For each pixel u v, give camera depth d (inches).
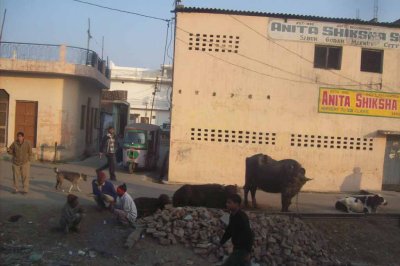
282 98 723.4
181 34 709.3
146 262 357.7
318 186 729.0
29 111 838.5
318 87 729.6
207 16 711.7
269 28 719.7
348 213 514.0
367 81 738.8
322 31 727.7
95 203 462.0
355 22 729.6
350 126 736.3
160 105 2031.3
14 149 484.7
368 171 739.4
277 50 721.6
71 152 857.5
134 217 406.6
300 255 412.8
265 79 721.0
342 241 466.6
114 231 394.3
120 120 1435.8
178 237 393.1
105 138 638.5
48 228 390.3
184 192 463.8
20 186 530.6
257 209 529.3
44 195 488.4
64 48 815.7
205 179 711.1
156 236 389.1
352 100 736.3
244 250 266.4
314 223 489.1
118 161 816.3
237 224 270.1
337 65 741.9
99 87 1081.4
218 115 714.8
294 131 726.5
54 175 646.5
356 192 732.7
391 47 741.9
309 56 726.5
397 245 474.9
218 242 388.5
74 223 382.6
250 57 717.9
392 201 650.8
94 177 653.9
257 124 720.3
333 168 732.0
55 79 838.5
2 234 368.8
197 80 712.4
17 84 831.1
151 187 632.4
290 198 499.8
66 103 844.0
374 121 741.3
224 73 715.4
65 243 368.2
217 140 714.8
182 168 708.7
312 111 729.0
